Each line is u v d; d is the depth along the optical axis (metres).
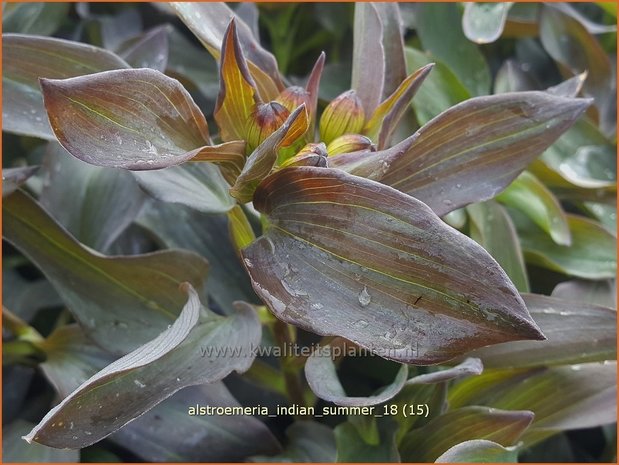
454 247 0.27
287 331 0.37
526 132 0.33
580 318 0.36
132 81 0.28
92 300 0.37
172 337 0.30
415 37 0.50
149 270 0.36
